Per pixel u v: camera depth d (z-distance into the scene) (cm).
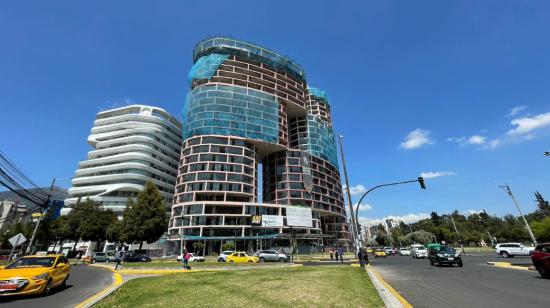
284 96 11050
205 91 9350
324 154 11456
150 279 1543
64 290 1335
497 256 3819
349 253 7550
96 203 7112
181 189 8044
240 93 9644
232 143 8831
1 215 9206
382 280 1449
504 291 1108
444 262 2317
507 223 11988
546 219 7200
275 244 7669
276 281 1302
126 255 4078
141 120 11169
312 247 7838
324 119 13788
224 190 7956
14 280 1090
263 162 11131
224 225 7350
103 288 1384
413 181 2508
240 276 1588
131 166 9619
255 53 11112
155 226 5706
